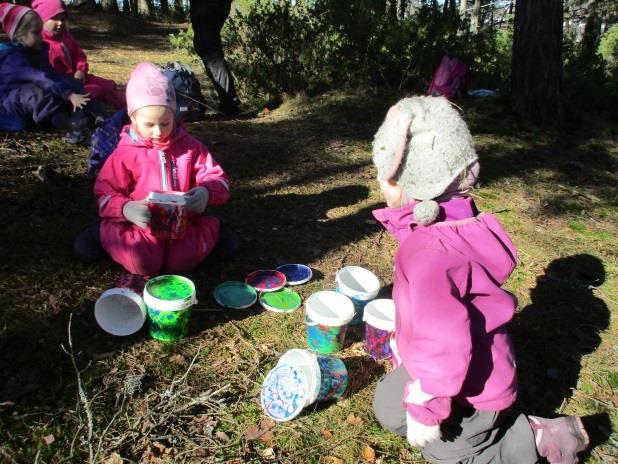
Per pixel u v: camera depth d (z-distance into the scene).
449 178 1.90
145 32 20.00
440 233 1.93
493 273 1.95
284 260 3.81
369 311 2.92
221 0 7.14
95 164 4.12
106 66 10.98
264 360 2.80
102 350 2.74
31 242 3.65
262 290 3.31
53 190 4.45
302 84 8.39
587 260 4.11
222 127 6.86
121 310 2.93
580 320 3.35
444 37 9.05
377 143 2.00
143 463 2.16
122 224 3.20
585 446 2.14
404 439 2.40
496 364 1.97
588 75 9.51
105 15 21.17
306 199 4.86
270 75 8.35
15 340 2.72
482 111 7.94
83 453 2.18
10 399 2.39
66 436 2.24
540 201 5.23
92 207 4.26
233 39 8.59
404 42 8.66
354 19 8.45
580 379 2.85
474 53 9.56
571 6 22.69
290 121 7.38
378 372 2.79
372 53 8.62
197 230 3.36
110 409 2.39
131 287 2.94
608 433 2.51
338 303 2.96
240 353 2.83
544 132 7.46
